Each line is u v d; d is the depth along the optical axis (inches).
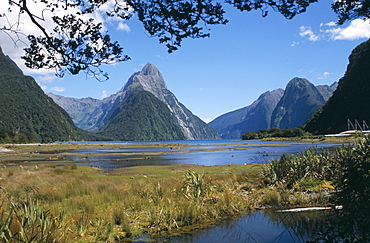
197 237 260.4
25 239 211.6
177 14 202.7
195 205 337.1
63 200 380.2
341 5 222.1
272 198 378.3
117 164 1163.9
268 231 271.0
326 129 4001.0
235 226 290.4
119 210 318.3
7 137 4845.0
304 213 325.4
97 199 383.6
